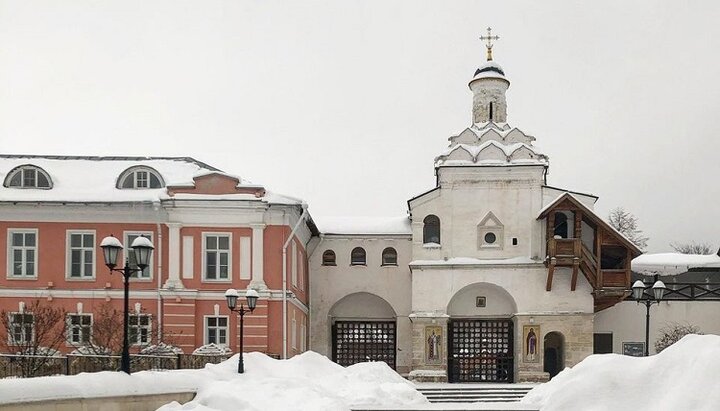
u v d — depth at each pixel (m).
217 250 35.06
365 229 43.25
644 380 18.06
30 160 37.50
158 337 33.12
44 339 33.47
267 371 25.84
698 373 16.91
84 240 35.28
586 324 38.66
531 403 22.14
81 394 17.30
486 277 39.56
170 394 20.12
